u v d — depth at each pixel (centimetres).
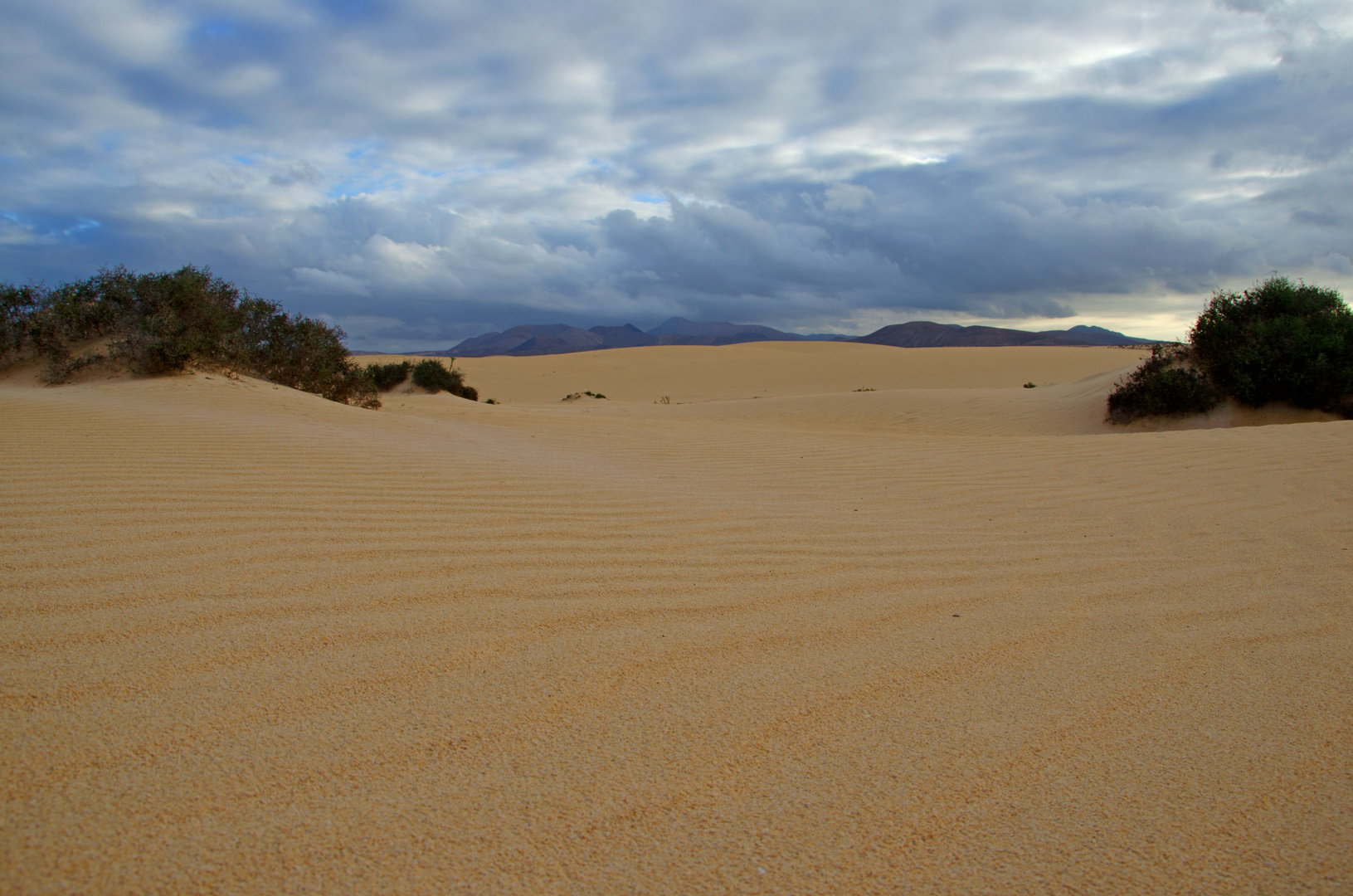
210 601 285
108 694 213
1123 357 4509
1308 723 234
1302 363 1537
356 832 163
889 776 196
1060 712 236
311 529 389
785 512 518
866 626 306
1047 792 192
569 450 777
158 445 560
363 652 252
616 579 350
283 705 214
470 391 2759
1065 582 381
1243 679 267
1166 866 165
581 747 203
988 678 260
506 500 487
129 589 290
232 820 165
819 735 215
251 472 500
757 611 319
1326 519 536
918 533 474
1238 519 537
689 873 157
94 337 1067
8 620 256
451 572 342
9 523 358
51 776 175
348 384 1445
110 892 142
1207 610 343
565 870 156
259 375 1255
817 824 175
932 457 798
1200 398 1617
